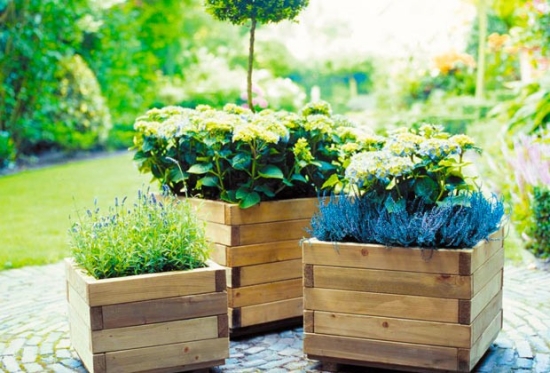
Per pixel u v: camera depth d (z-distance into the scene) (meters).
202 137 3.33
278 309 3.28
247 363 2.85
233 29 16.42
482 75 8.03
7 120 9.70
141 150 3.71
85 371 2.75
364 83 15.98
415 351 2.56
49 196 7.09
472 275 2.47
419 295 2.54
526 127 5.97
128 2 14.05
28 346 3.07
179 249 2.72
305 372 2.73
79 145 10.78
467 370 2.49
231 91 11.78
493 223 2.79
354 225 2.68
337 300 2.68
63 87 10.22
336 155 3.48
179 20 14.99
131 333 2.54
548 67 6.81
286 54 15.09
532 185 4.78
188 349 2.64
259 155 3.16
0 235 5.51
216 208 3.20
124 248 2.64
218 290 2.68
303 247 2.72
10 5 9.33
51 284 4.22
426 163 2.66
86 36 11.17
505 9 8.07
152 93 12.33
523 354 2.82
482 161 6.27
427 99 9.08
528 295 3.72
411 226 2.54
